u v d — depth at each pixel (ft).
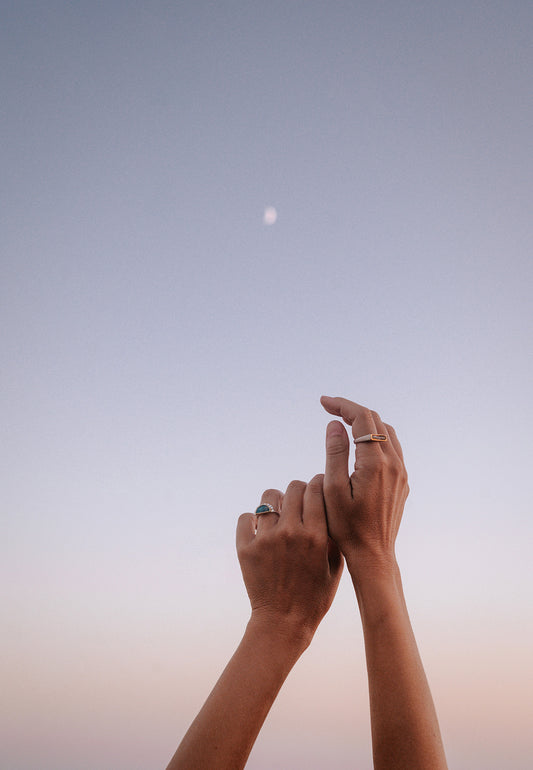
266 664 2.12
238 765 1.87
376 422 2.62
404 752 1.77
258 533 2.43
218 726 1.91
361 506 2.35
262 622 2.26
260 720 1.98
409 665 1.98
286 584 2.30
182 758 1.85
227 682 2.05
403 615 2.18
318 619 2.32
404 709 1.86
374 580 2.27
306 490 2.51
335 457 2.50
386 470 2.46
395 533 2.45
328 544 2.53
